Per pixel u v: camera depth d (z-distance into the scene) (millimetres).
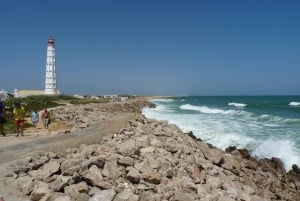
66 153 13578
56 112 42000
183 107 78750
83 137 17094
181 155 14719
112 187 9383
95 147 13836
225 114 50969
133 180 10094
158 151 13875
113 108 60750
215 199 10102
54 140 16656
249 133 28156
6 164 11445
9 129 23688
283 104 93125
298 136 26312
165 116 46125
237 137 26203
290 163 19984
